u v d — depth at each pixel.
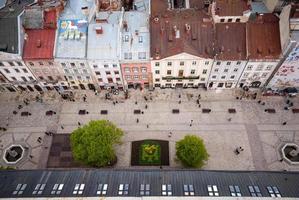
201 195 66.50
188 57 91.44
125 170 74.81
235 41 91.94
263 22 91.19
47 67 96.00
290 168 90.88
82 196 66.69
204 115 100.00
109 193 67.44
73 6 96.88
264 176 72.69
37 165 93.44
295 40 84.19
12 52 90.50
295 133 96.62
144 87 105.44
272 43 90.75
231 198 65.69
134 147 94.62
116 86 104.62
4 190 69.94
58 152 95.38
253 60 91.12
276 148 94.25
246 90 104.38
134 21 95.94
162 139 95.88
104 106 102.75
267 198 65.75
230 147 94.50
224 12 89.12
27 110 103.19
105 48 92.44
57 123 100.38
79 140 83.94
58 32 93.56
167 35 92.56
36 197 66.75
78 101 104.12
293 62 90.81
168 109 101.31
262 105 101.38
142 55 92.50
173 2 110.12
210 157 92.81
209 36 92.25
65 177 73.25
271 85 101.50
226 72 97.44
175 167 90.81
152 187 69.19
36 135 98.44
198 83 103.50
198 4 102.12
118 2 104.12
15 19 89.50
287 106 101.00
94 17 97.00
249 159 92.56
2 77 100.81
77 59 92.31
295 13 82.44
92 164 84.38
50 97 105.44
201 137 96.12
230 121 98.88
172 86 104.75
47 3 96.25
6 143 97.38
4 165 93.62
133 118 100.06
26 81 102.44
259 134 96.56
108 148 82.56
